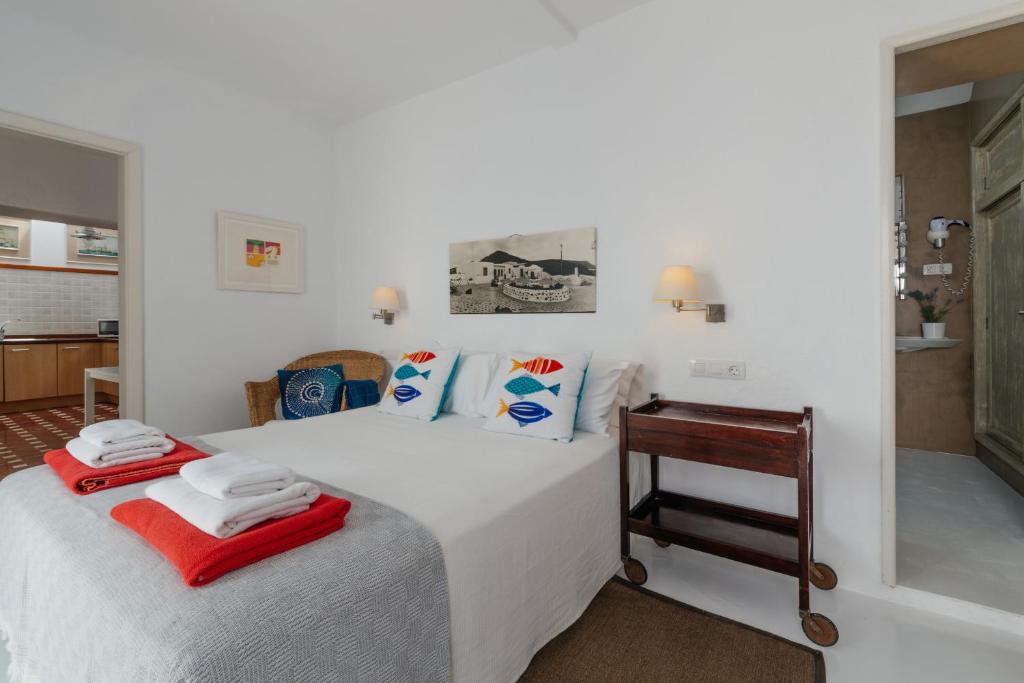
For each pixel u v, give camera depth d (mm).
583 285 2590
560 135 2676
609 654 1526
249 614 826
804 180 2000
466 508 1332
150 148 2818
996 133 3203
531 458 1813
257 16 2422
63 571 1000
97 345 5715
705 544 1818
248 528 1032
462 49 2732
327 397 3090
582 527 1750
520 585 1400
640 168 2408
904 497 2820
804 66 1994
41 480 1470
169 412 2912
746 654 1527
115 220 4309
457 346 2994
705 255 2232
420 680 1059
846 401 1928
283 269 3492
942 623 1704
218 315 3143
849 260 1916
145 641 761
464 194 3090
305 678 841
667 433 1860
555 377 2184
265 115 3375
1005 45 1847
